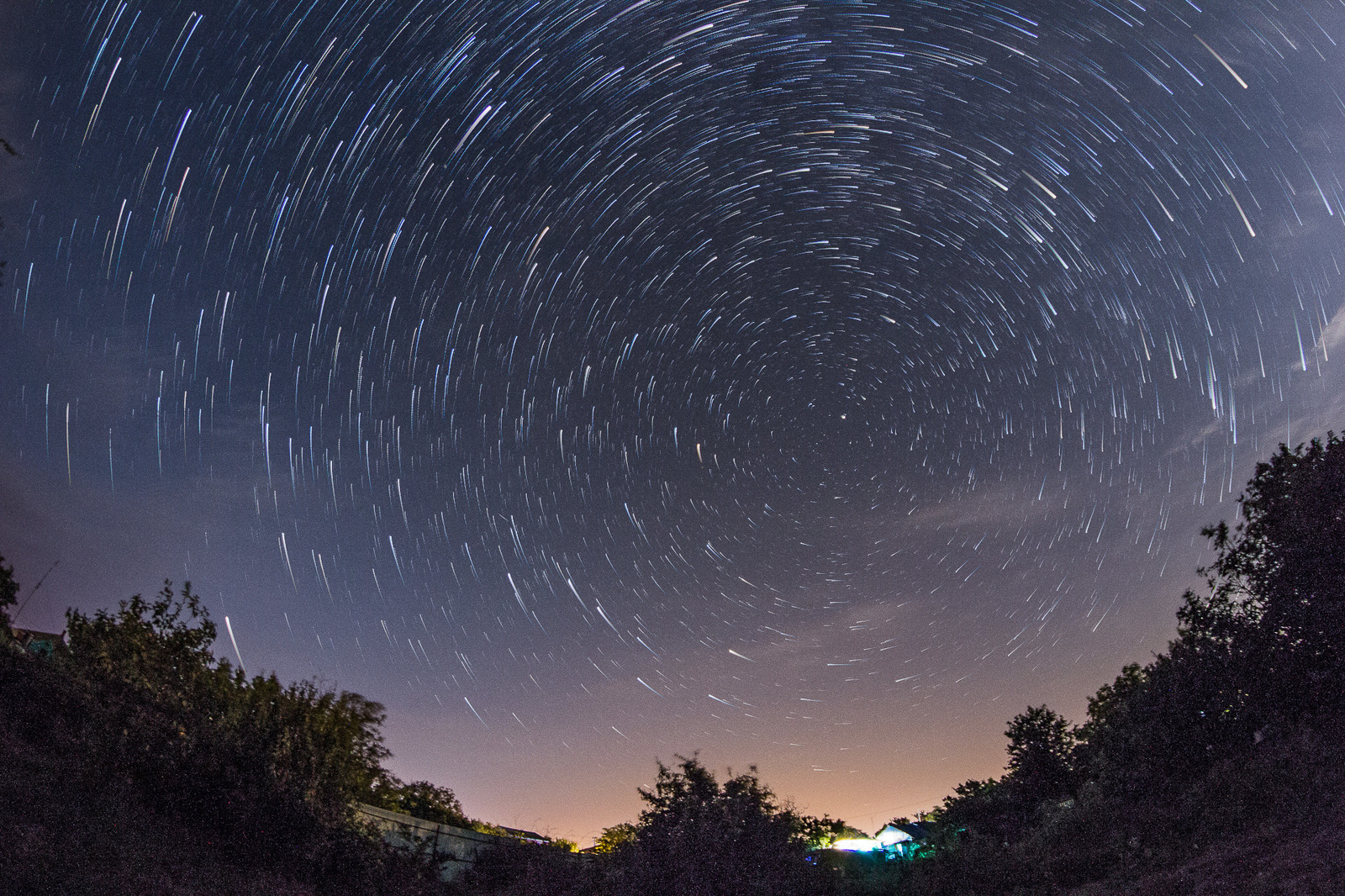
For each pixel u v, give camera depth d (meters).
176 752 13.62
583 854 19.23
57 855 9.16
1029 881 14.70
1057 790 19.28
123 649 16.03
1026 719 20.48
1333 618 13.27
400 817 19.03
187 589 17.80
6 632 14.87
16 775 10.71
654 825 16.16
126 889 9.25
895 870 17.95
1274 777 12.45
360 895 14.69
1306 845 10.16
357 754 21.88
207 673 17.27
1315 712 13.60
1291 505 14.15
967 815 19.50
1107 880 13.04
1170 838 13.02
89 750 12.41
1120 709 16.77
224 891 11.09
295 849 14.01
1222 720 14.56
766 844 15.62
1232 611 14.89
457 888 18.02
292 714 16.80
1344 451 13.90
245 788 14.13
